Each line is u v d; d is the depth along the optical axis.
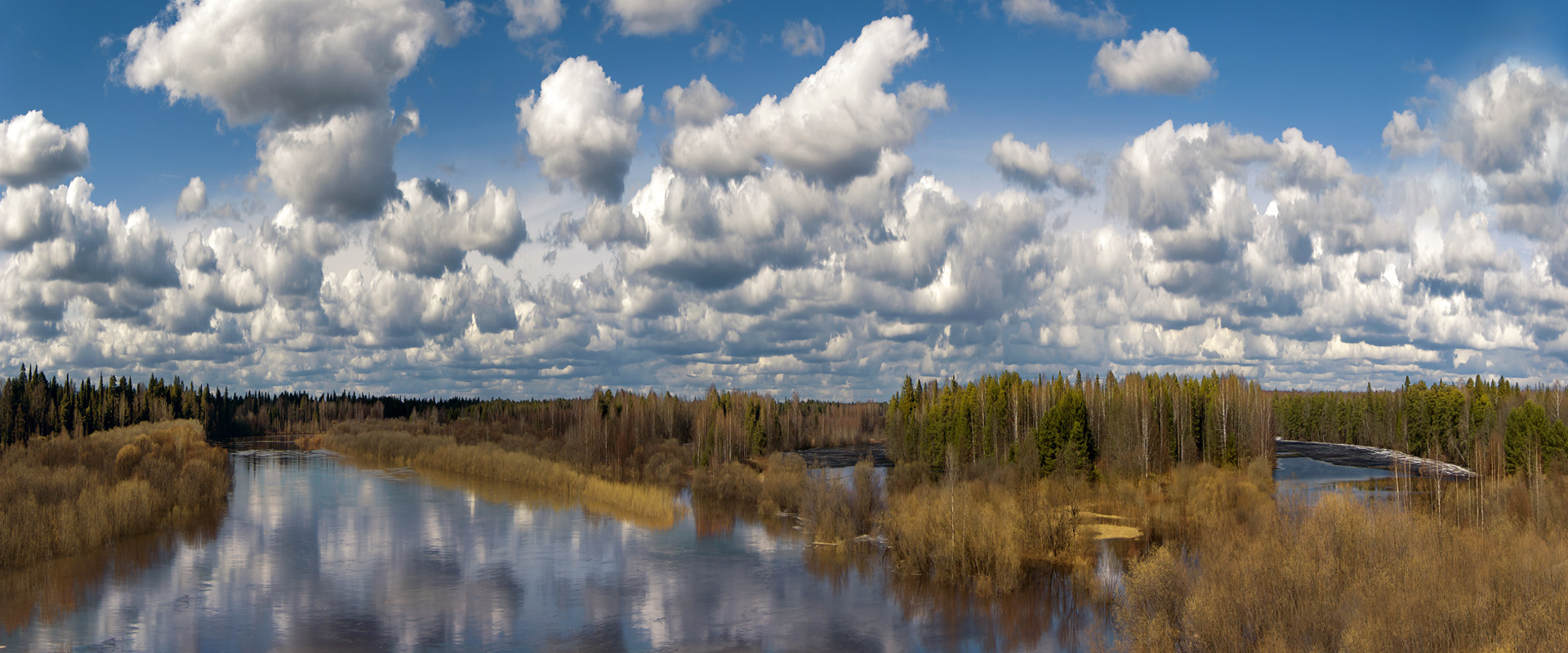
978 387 129.62
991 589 49.50
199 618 43.91
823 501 69.06
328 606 46.50
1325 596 35.66
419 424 195.62
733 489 94.44
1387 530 43.47
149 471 80.69
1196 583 38.81
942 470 103.50
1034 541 57.03
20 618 43.53
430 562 57.91
